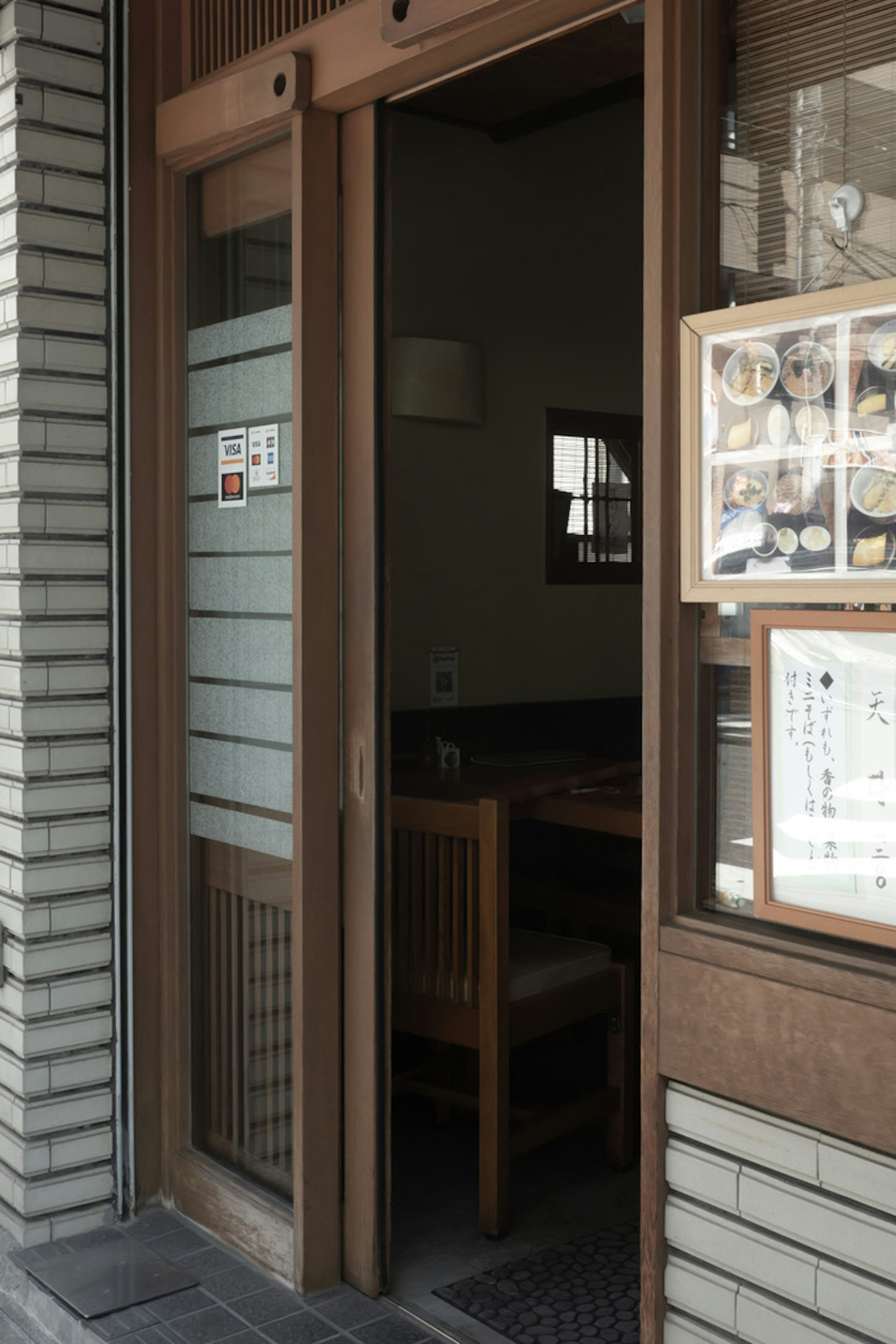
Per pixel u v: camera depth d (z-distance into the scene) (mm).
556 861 4781
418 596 4504
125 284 3072
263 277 2873
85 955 3092
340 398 2775
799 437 1800
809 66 1846
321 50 2607
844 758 1765
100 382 3084
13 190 2945
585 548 5047
